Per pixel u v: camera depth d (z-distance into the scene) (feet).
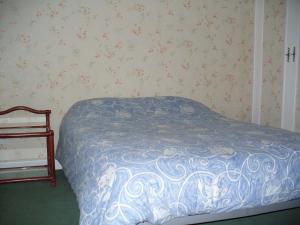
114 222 4.20
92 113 8.96
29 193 7.86
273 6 11.62
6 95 9.29
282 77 12.04
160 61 10.63
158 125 8.19
